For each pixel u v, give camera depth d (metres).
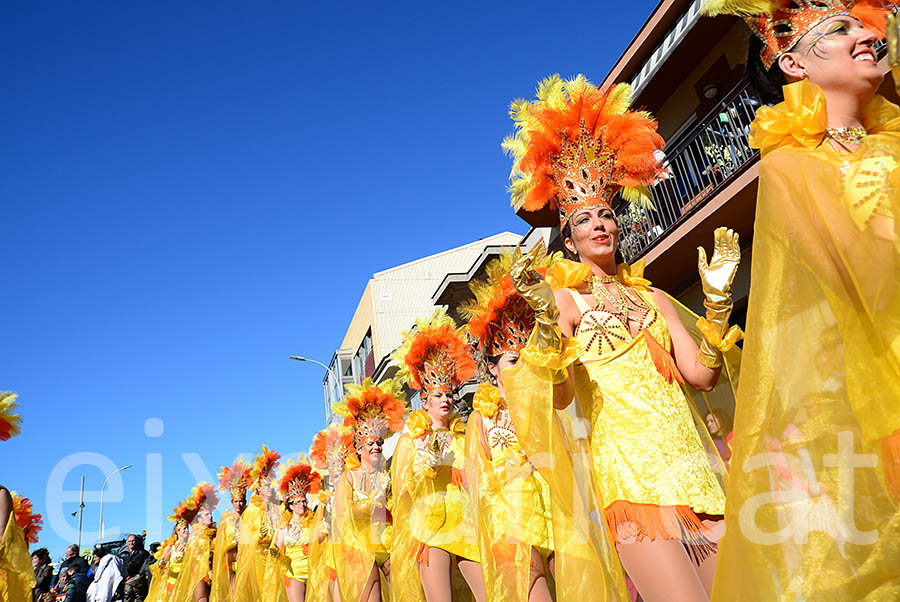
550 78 3.18
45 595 12.72
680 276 12.65
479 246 36.25
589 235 2.95
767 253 1.57
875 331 1.40
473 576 4.66
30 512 7.54
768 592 1.42
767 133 1.69
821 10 1.86
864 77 1.79
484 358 4.56
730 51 11.83
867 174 1.43
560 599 2.40
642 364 2.58
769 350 1.52
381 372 21.91
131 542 14.92
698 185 12.23
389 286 34.66
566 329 2.66
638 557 2.32
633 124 3.08
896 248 1.37
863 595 1.34
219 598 10.20
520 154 3.20
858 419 1.40
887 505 1.34
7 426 5.84
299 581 9.14
